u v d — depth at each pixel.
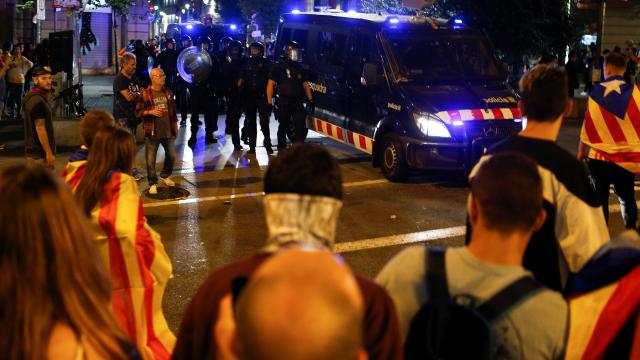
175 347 2.18
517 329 2.20
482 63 11.55
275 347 1.24
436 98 10.73
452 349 2.20
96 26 39.84
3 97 19.66
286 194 2.14
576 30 22.27
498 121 10.52
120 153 4.29
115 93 10.23
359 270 7.04
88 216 4.16
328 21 13.05
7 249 1.95
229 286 2.09
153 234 4.46
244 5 48.59
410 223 8.70
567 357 2.30
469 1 20.19
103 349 1.98
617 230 8.44
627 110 6.56
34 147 7.88
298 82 12.47
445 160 10.47
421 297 2.28
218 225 8.52
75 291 1.97
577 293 2.49
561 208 2.85
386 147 11.06
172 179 10.99
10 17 35.59
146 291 4.32
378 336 2.02
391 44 11.41
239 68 13.09
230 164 12.25
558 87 3.00
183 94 16.62
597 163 6.79
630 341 2.43
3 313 1.94
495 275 2.24
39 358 1.91
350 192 10.30
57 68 16.73
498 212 2.24
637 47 29.98
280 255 1.38
